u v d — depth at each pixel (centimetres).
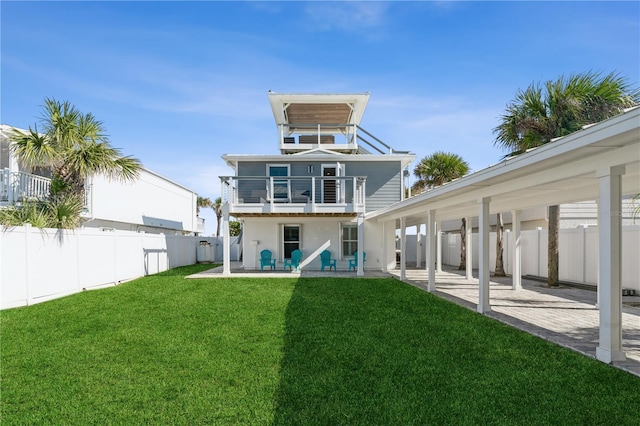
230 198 1540
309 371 486
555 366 486
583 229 1262
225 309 871
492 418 360
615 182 475
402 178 1894
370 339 624
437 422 355
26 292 948
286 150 2025
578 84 1170
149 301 981
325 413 374
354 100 1925
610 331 486
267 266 1817
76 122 1238
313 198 1554
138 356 553
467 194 891
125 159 1362
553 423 348
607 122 393
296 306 898
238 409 385
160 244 1814
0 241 886
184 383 452
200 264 2316
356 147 1991
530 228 1941
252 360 530
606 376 444
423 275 1600
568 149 464
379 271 1762
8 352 573
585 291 1144
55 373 488
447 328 689
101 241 1292
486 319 755
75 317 804
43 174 1582
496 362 509
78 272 1160
